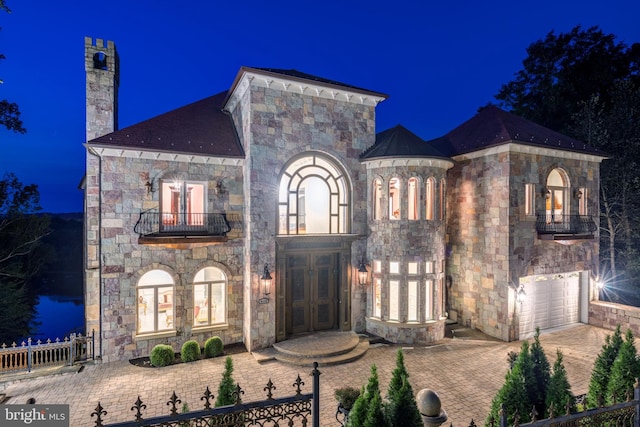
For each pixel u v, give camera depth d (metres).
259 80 14.29
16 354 12.36
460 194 18.03
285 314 15.21
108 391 10.98
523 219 16.09
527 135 16.67
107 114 14.82
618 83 24.58
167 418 5.09
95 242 13.55
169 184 14.49
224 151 14.89
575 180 17.94
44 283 45.12
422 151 15.63
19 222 24.19
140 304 13.99
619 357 7.25
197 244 14.20
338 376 12.10
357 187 16.28
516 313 15.83
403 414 5.71
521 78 33.75
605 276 23.97
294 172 15.52
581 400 7.97
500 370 12.59
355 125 16.34
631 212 22.77
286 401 5.95
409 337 15.24
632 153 22.42
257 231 14.31
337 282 16.33
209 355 13.73
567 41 30.67
